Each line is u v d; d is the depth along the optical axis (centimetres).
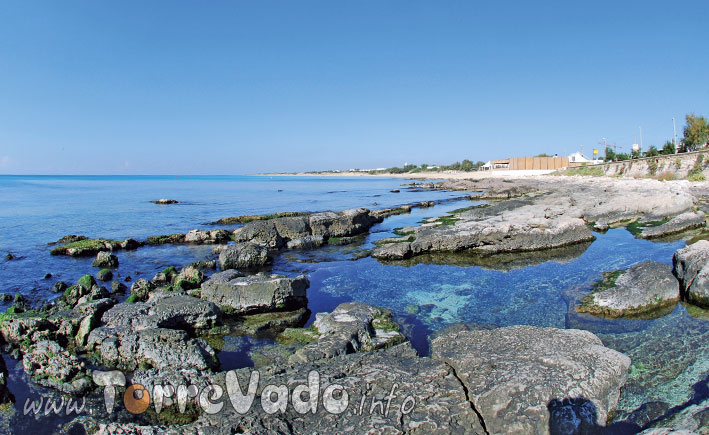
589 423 600
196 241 2430
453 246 1947
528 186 5606
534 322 1104
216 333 1075
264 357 941
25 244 2339
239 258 1773
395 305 1267
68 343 1010
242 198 6047
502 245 1934
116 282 1511
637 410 679
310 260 1922
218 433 587
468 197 5609
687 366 816
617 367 712
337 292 1409
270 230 2203
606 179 6034
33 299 1409
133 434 628
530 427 569
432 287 1441
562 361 705
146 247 2286
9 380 843
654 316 1081
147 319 1010
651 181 4544
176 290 1422
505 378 656
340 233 2500
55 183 12531
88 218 3516
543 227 2003
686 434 526
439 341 859
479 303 1270
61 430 686
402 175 18762
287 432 577
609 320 1072
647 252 1816
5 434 676
